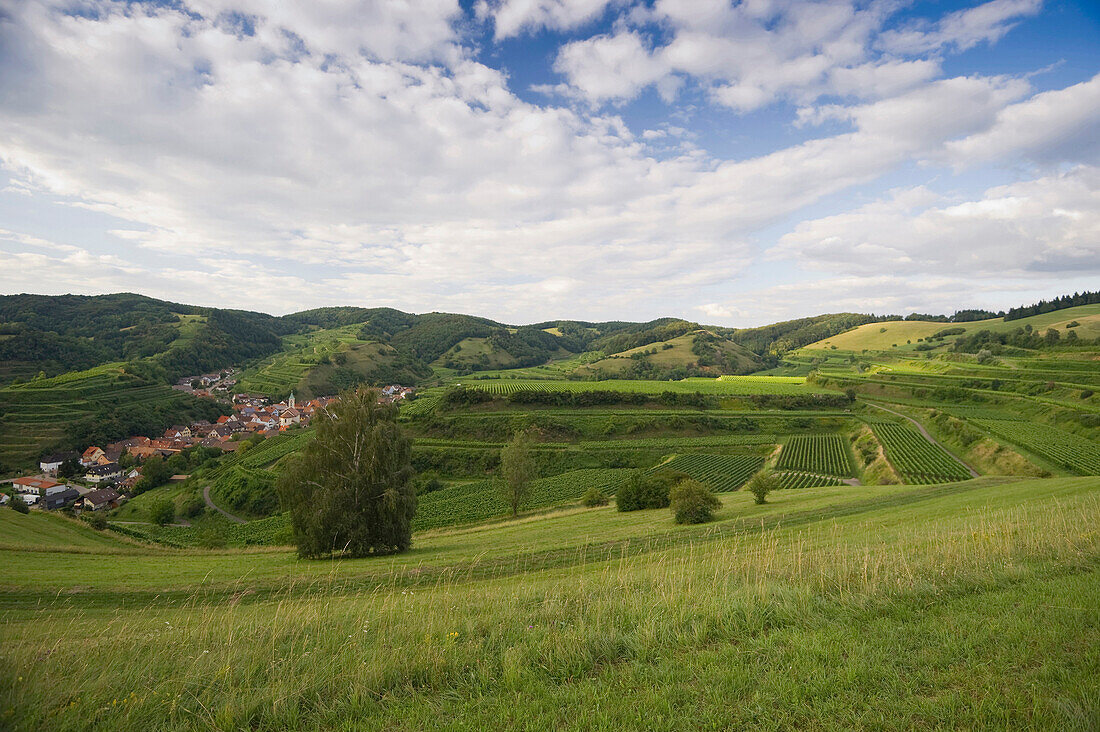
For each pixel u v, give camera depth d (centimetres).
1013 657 546
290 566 2480
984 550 978
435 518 6025
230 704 551
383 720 529
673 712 500
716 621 727
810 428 11050
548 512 5369
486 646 703
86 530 4078
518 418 10531
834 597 788
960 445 8194
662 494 4594
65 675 647
